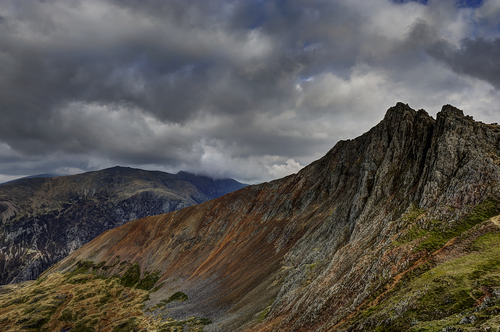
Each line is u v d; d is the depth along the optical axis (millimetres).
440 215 52281
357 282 51844
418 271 43031
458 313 31281
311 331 50688
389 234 56750
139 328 109688
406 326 33844
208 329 84938
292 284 77625
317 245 90500
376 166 89812
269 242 132875
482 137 59688
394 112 96000
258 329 66188
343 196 111438
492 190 49938
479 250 39969
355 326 40688
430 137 73938
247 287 101688
